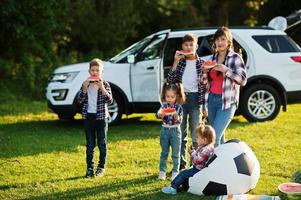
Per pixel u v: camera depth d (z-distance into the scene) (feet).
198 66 27.20
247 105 42.60
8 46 66.59
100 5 78.89
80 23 76.84
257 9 88.69
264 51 42.98
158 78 39.88
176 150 26.32
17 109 52.65
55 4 63.57
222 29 25.79
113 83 41.55
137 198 23.54
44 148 34.65
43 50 67.21
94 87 27.43
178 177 24.25
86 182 26.25
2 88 61.41
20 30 62.08
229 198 22.54
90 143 27.50
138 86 42.01
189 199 23.21
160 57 39.81
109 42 80.43
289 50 43.65
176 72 27.55
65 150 34.09
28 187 25.80
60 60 71.31
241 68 25.49
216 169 23.34
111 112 42.39
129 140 36.91
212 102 26.21
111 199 23.54
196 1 91.25
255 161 24.08
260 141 35.50
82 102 27.61
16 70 67.82
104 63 42.45
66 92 41.39
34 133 40.24
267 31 43.93
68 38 78.48
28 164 30.45
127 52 43.29
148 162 30.42
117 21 79.25
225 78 25.67
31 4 61.46
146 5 87.10
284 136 37.24
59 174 28.14
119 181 26.35
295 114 47.24
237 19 93.81
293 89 43.24
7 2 60.08
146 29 92.84
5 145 35.58
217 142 25.72
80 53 79.05
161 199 23.32
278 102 43.27
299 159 30.35
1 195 24.53
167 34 41.52
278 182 25.61
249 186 23.63
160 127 42.22
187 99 27.27
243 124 42.09
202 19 91.76
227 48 25.98
